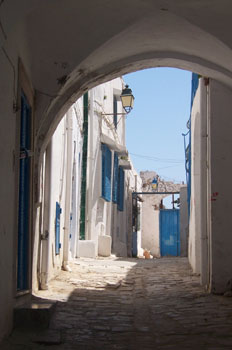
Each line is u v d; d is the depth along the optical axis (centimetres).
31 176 586
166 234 2772
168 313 600
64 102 676
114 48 667
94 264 1214
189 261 1256
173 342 461
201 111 817
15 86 470
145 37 668
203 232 816
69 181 1047
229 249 742
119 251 2031
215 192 754
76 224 1273
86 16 568
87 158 1466
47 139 676
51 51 607
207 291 764
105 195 1631
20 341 437
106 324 536
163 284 880
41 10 525
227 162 757
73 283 842
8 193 432
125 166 2116
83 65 654
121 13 582
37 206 655
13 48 457
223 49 617
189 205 1250
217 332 496
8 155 431
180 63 748
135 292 789
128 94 1232
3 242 411
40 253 731
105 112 1731
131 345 450
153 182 3359
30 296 570
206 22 576
